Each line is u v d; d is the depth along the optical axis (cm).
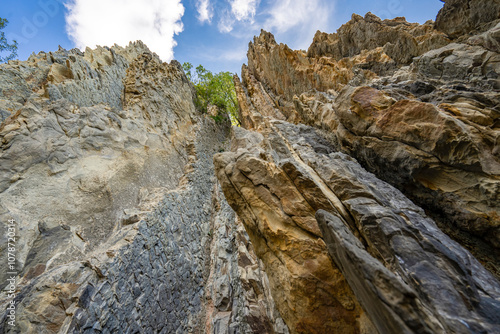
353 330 462
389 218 467
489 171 509
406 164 649
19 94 1517
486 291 357
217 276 1499
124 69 2812
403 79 1067
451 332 285
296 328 532
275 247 576
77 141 1376
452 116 618
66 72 1902
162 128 2256
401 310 258
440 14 1186
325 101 1202
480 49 835
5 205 947
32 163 1112
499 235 517
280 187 588
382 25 1605
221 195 2319
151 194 1642
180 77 3119
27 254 905
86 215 1205
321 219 427
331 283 480
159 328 1177
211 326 1231
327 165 703
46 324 779
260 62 2500
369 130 735
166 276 1356
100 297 931
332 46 1920
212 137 3331
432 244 416
